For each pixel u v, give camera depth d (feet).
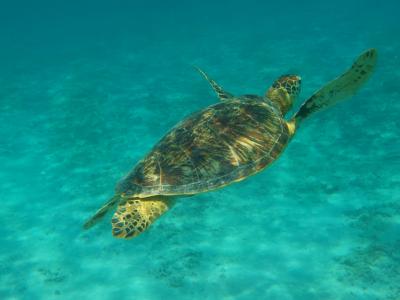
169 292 29.63
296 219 35.65
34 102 77.10
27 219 40.24
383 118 51.49
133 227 15.20
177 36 149.38
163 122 59.41
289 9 207.10
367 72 17.07
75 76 95.20
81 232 37.19
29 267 33.60
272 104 19.93
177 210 38.68
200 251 33.22
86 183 45.44
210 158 16.11
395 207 34.94
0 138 60.70
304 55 92.43
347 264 30.01
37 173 49.06
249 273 30.45
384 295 27.09
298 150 46.70
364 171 40.91
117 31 187.21
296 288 28.66
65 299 29.94
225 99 20.13
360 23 129.80
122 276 31.58
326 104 18.99
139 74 92.12
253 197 39.32
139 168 16.84
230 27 159.22
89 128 60.54
